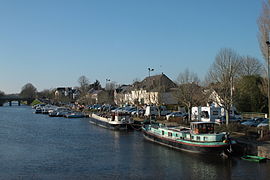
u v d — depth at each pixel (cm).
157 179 2770
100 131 6206
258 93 6950
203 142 3456
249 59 9394
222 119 5234
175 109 8612
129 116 6322
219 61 5109
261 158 3120
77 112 11531
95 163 3391
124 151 4000
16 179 2842
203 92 6619
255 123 4716
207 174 2850
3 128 6975
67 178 2848
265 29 4572
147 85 11481
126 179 2788
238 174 2789
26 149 4281
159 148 4078
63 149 4250
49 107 14775
